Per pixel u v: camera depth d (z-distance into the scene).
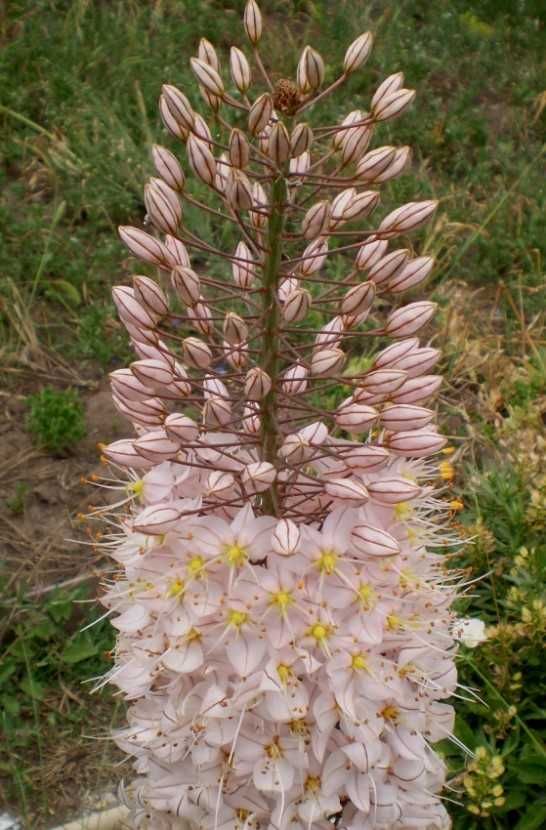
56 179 0.89
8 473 0.70
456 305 0.84
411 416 0.35
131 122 0.95
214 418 0.35
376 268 0.36
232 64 0.37
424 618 0.37
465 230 0.91
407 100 0.35
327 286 0.79
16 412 0.75
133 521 0.37
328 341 0.36
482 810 0.52
